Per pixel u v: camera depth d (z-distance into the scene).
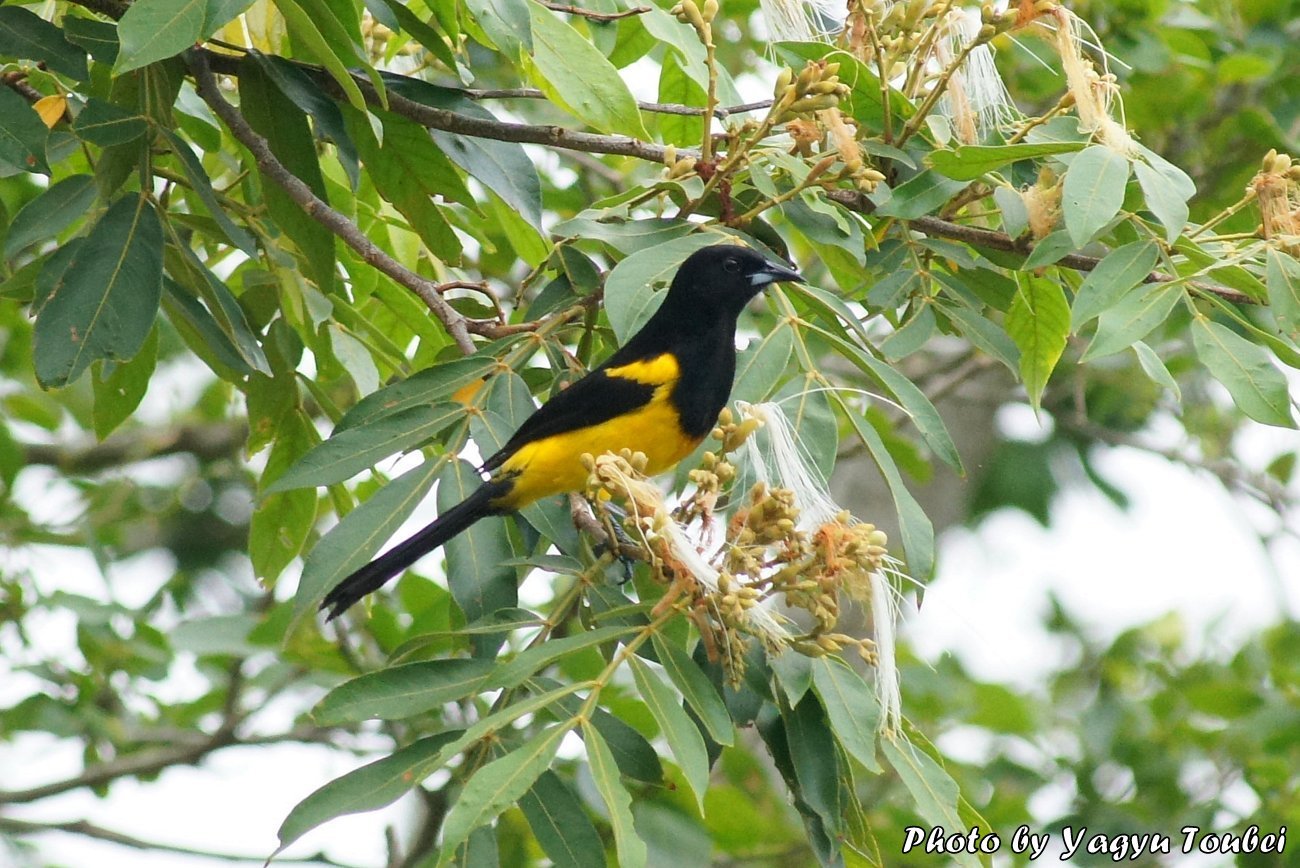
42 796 13.48
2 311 16.56
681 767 5.97
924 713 15.30
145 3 6.67
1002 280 9.55
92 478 17.58
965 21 8.92
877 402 14.79
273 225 10.10
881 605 6.71
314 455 7.51
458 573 7.50
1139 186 8.13
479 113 9.16
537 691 6.80
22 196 14.46
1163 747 15.14
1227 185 14.65
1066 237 8.07
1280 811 14.23
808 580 6.40
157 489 17.17
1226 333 7.36
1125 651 17.30
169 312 9.45
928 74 9.16
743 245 8.00
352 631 12.80
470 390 8.25
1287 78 15.07
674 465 8.83
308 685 12.84
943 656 15.73
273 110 8.95
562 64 8.88
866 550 6.36
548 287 8.87
